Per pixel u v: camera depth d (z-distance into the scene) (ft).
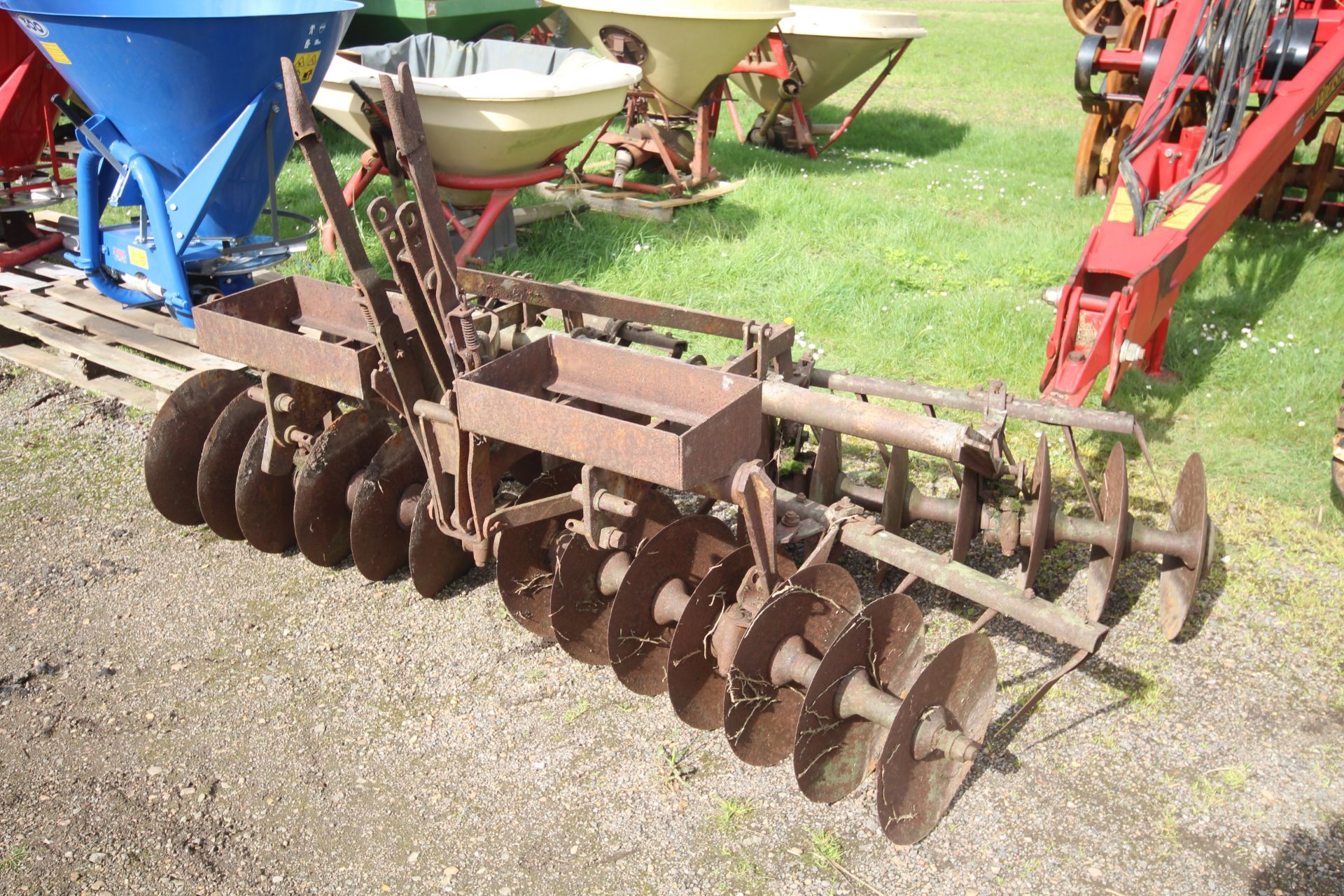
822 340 23.40
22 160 25.82
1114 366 16.37
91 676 13.55
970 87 58.44
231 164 20.48
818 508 13.30
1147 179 20.21
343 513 15.47
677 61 32.53
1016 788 11.87
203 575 15.67
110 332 21.43
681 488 10.26
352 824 11.37
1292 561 15.79
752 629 10.94
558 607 12.98
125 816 11.42
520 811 11.54
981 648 11.19
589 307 14.67
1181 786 11.85
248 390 14.84
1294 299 25.07
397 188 14.49
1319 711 12.94
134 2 21.59
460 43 29.60
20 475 18.16
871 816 11.55
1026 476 13.79
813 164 40.11
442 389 13.05
